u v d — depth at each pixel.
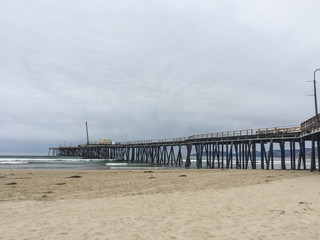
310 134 23.30
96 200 10.32
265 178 18.08
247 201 9.47
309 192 11.04
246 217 7.18
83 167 41.94
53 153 144.00
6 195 11.88
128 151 66.62
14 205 9.41
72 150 116.50
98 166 45.34
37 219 7.36
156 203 9.41
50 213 8.08
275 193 11.05
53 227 6.53
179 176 21.55
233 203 9.14
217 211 7.97
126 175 23.50
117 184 16.14
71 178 20.66
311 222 6.57
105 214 7.84
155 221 6.94
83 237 5.73
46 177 21.75
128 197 10.93
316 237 5.50
